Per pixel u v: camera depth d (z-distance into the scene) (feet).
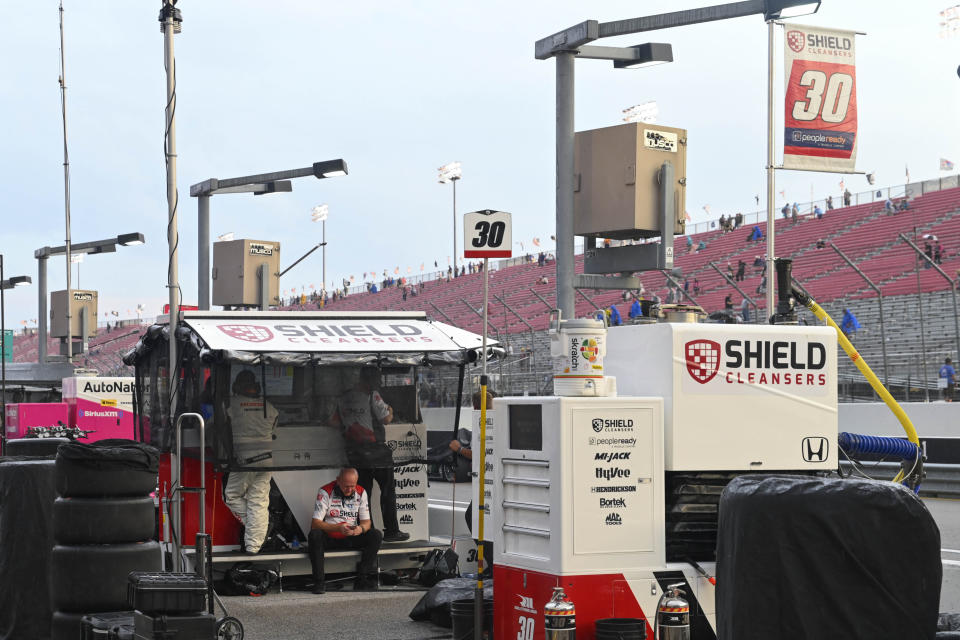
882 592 44.19
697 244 606.96
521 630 72.13
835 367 78.33
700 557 74.08
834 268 479.00
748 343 75.56
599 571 69.41
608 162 101.30
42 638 81.61
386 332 112.57
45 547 82.23
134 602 63.98
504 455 74.43
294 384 108.37
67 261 275.39
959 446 207.31
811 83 146.30
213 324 108.99
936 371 274.36
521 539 72.90
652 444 71.36
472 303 586.04
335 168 176.04
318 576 107.04
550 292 542.57
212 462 106.63
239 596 105.81
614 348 77.92
